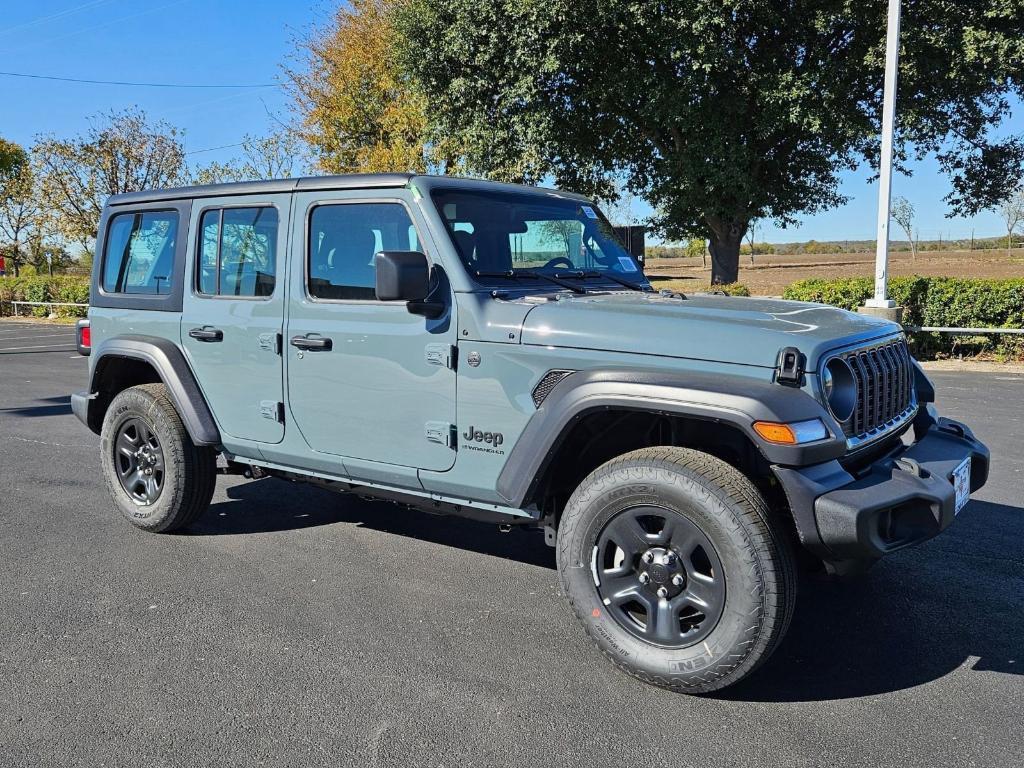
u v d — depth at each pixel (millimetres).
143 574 4230
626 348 3109
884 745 2672
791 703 2955
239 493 5801
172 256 4594
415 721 2832
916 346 12789
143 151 30125
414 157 25609
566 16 17078
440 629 3580
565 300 3475
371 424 3775
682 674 2941
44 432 8141
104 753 2639
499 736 2740
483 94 18875
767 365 2891
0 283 30797
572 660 3291
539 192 4250
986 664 3244
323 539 4793
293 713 2885
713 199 19219
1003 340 12195
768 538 2795
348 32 28797
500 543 4730
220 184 4406
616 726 2801
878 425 3311
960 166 21625
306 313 3949
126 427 4863
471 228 3680
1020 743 2674
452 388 3498
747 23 17641
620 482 3039
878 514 2793
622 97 18562
